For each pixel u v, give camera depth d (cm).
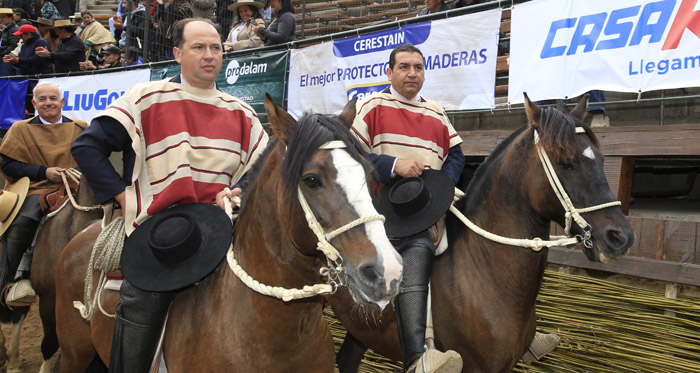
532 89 371
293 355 180
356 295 145
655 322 311
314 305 178
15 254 371
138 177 204
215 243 181
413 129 275
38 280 352
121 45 898
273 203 173
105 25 1384
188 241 176
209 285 192
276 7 643
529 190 236
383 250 144
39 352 457
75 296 244
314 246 160
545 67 364
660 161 448
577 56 348
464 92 411
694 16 299
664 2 310
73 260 248
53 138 401
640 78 320
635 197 478
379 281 141
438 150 282
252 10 687
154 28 789
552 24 360
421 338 223
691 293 312
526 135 241
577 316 337
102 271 224
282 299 168
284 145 173
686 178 468
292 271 173
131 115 201
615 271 333
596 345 326
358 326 270
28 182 381
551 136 221
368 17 998
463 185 532
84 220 347
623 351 315
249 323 178
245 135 224
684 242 316
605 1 335
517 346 241
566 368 333
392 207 251
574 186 221
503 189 245
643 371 308
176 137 204
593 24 340
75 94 729
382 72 459
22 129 392
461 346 245
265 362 177
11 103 786
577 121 228
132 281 177
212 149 211
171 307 198
